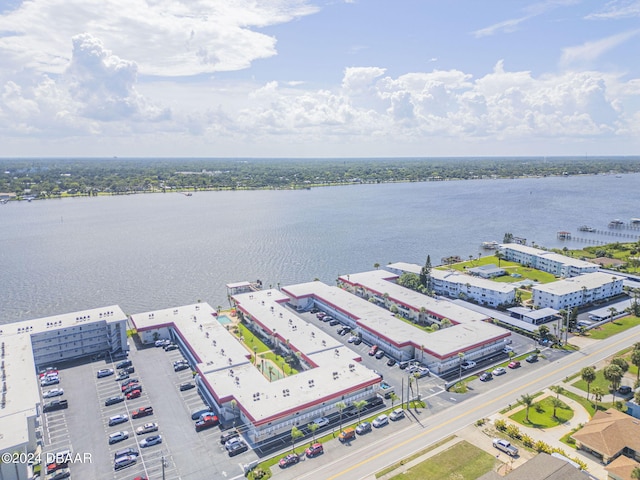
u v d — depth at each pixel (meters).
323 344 122.19
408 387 103.06
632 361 106.56
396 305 156.88
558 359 120.69
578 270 194.62
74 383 112.62
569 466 71.50
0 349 110.19
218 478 77.75
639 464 73.56
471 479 75.25
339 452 83.94
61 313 169.50
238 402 93.81
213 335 128.00
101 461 83.00
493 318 147.25
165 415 97.94
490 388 106.06
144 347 133.50
